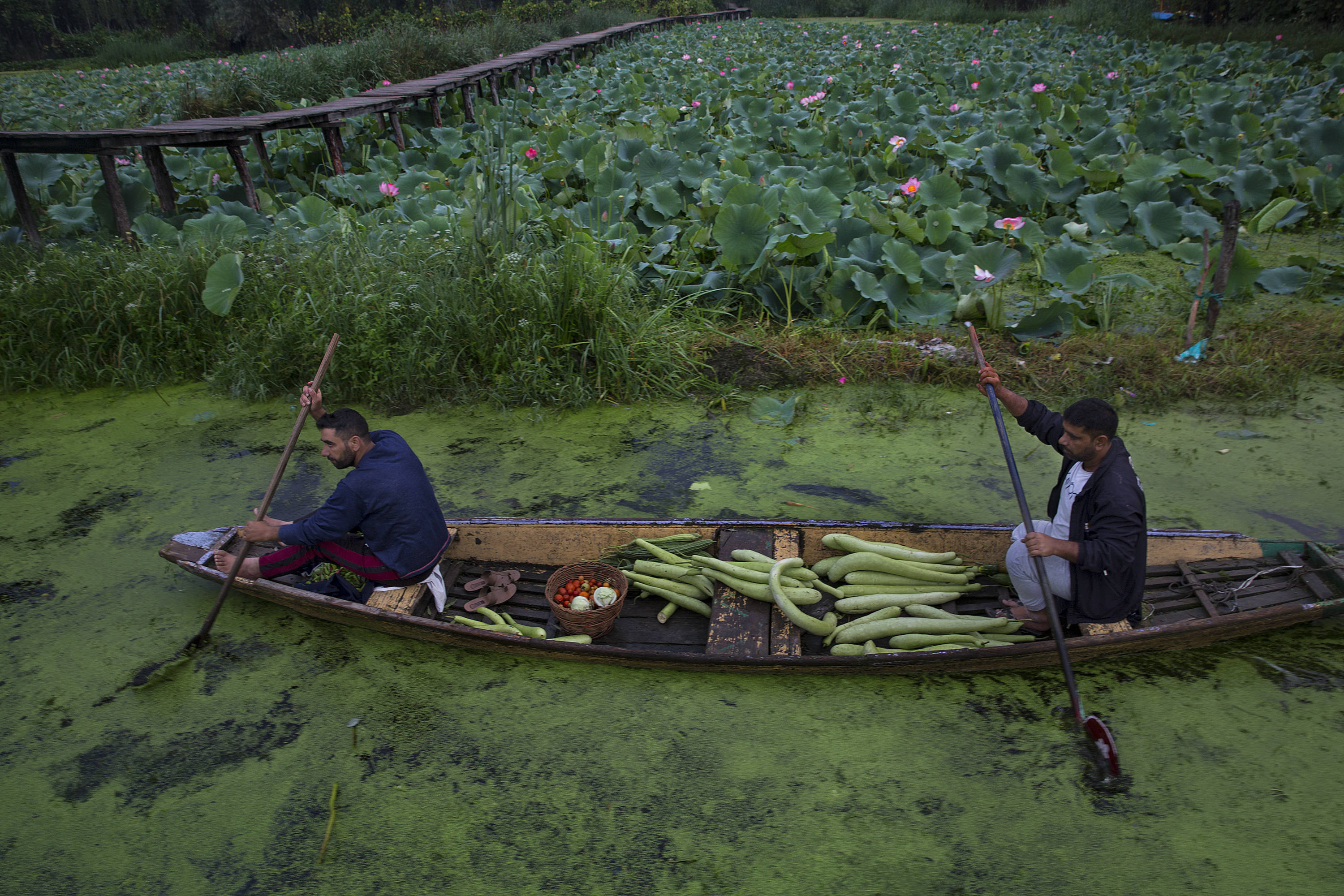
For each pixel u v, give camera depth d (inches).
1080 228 351.9
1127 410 237.1
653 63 805.9
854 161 411.5
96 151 302.4
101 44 1505.9
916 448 223.0
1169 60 743.1
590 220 329.1
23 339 269.4
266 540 157.5
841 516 194.4
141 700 146.6
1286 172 399.5
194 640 157.8
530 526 173.5
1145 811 122.6
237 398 259.0
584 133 449.1
